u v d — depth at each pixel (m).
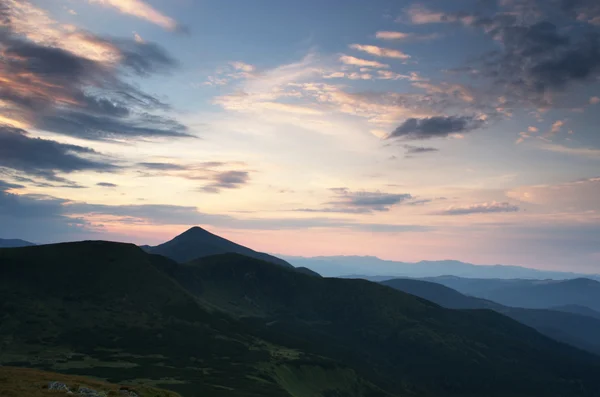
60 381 75.81
